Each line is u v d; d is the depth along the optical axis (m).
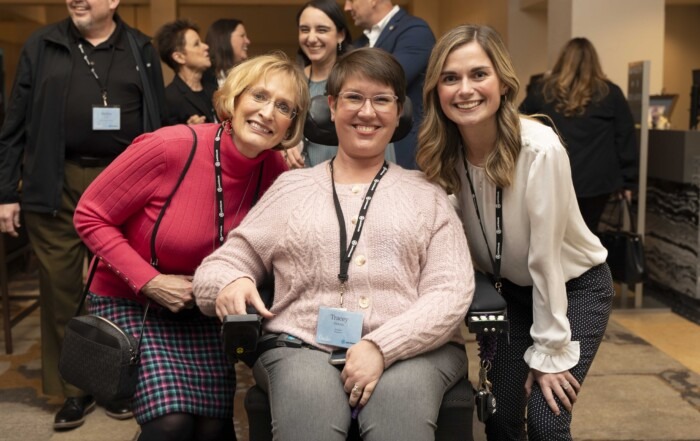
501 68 2.13
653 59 6.62
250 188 2.41
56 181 3.31
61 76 3.28
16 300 5.57
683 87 9.82
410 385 1.95
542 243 2.15
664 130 5.50
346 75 2.18
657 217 5.73
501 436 2.48
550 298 2.19
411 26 3.77
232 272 2.15
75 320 2.30
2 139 3.35
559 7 6.96
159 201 2.32
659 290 5.71
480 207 2.31
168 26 4.82
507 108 2.16
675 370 3.98
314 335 2.09
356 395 1.95
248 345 2.00
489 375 2.46
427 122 2.26
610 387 3.74
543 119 2.45
